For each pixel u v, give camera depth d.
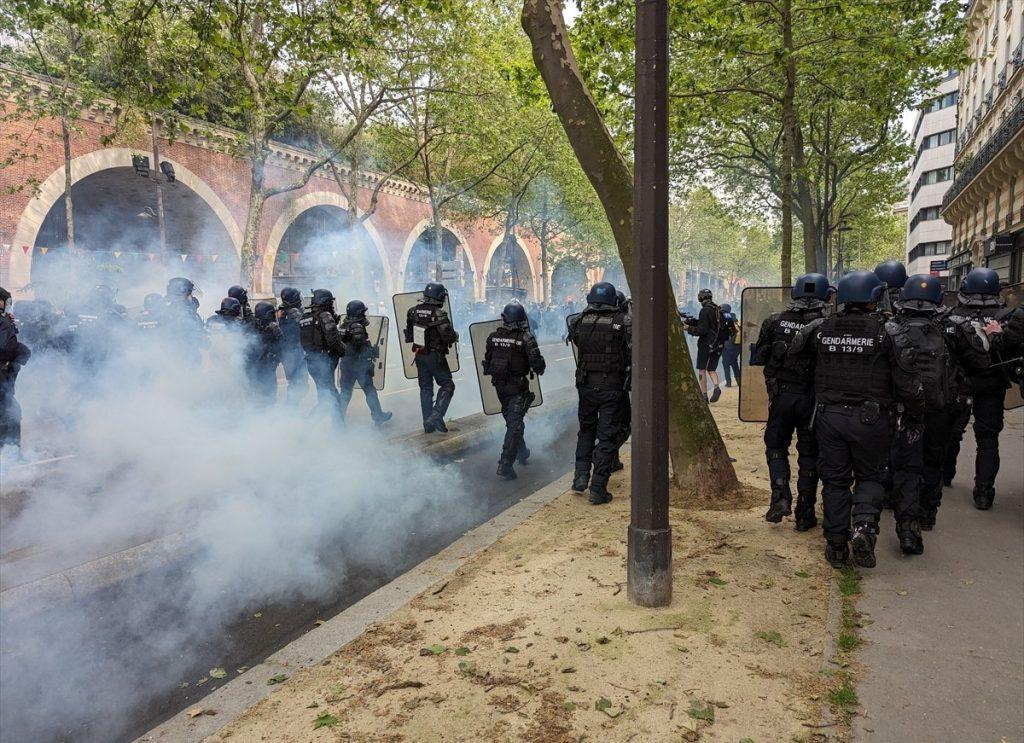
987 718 2.59
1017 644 3.17
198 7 7.97
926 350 4.31
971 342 4.71
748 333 7.42
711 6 9.59
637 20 3.29
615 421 5.51
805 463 4.76
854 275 4.05
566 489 6.04
